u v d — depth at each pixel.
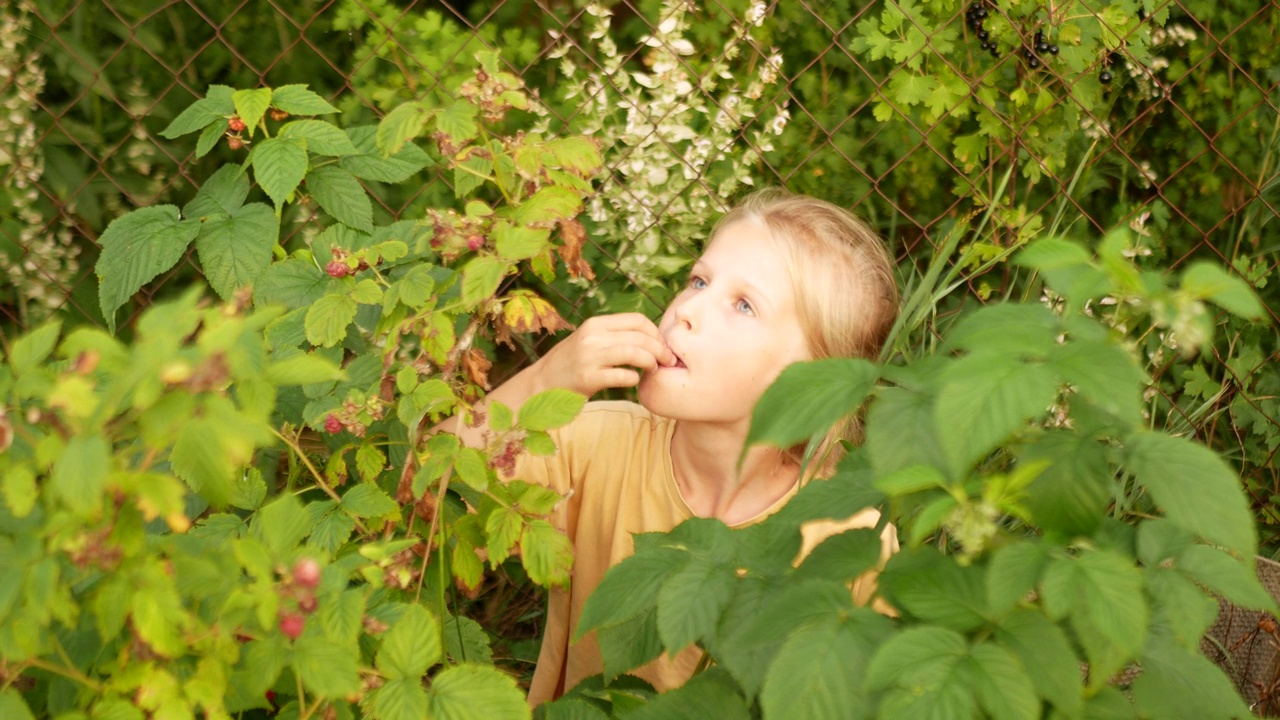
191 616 1.02
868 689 0.75
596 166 1.53
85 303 2.56
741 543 0.99
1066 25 2.51
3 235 2.47
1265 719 1.61
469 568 1.51
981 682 0.74
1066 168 2.70
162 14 2.83
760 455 1.54
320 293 1.56
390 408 1.54
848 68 2.76
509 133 2.48
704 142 2.38
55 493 0.84
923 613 0.80
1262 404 2.59
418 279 1.49
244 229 1.56
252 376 0.93
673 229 2.39
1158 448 0.78
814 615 0.83
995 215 2.40
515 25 2.79
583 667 1.70
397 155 1.64
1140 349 2.47
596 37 2.39
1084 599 0.75
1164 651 0.86
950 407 0.72
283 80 2.84
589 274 1.54
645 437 1.65
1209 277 0.76
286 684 1.16
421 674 1.05
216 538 1.39
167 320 0.85
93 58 2.65
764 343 1.48
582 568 1.69
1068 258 0.81
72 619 0.94
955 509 0.77
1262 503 2.55
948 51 2.54
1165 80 2.91
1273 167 2.87
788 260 1.50
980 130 2.54
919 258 2.68
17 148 2.50
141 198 2.68
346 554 1.46
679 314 1.50
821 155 2.68
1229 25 2.93
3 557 0.89
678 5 2.43
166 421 0.82
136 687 0.97
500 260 1.41
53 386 0.91
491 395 1.57
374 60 2.59
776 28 2.74
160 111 2.78
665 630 0.91
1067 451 0.79
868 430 0.82
